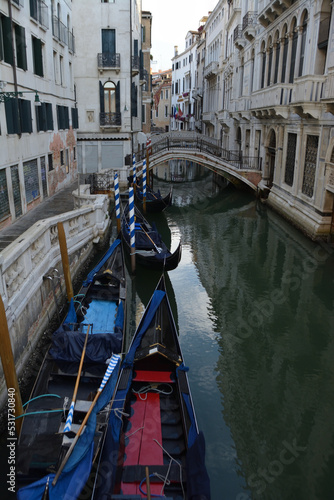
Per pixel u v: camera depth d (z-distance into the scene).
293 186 17.50
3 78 11.38
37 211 14.45
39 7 15.10
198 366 8.22
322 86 14.08
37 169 15.38
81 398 6.20
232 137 30.16
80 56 25.08
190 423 5.53
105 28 24.75
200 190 28.97
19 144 13.08
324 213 14.29
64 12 20.19
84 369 6.74
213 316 10.41
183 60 58.66
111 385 6.02
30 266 7.63
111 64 24.92
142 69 30.69
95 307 9.32
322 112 14.14
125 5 24.56
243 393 7.46
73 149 22.80
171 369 6.92
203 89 44.06
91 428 5.04
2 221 11.62
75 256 11.48
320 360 8.61
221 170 25.59
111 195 22.42
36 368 7.25
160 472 4.97
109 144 26.31
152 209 21.16
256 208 22.33
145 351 6.80
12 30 11.81
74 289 11.13
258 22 22.28
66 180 20.83
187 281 12.73
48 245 9.02
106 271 10.23
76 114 23.14
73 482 4.33
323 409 7.13
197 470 4.59
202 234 18.09
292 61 17.67
